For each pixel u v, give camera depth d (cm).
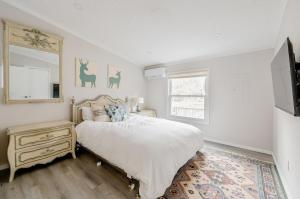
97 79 358
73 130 268
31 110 256
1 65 226
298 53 141
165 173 168
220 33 263
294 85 117
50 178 206
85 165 243
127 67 434
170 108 448
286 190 181
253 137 313
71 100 310
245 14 209
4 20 223
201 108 392
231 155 283
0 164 227
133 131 222
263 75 299
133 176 170
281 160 216
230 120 340
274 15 206
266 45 289
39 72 263
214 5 197
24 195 172
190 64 402
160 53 377
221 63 350
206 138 378
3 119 229
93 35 317
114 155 199
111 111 322
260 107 304
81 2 221
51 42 276
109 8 228
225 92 346
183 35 281
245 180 203
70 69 308
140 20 249
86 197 169
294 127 156
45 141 231
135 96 461
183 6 205
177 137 216
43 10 248
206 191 180
